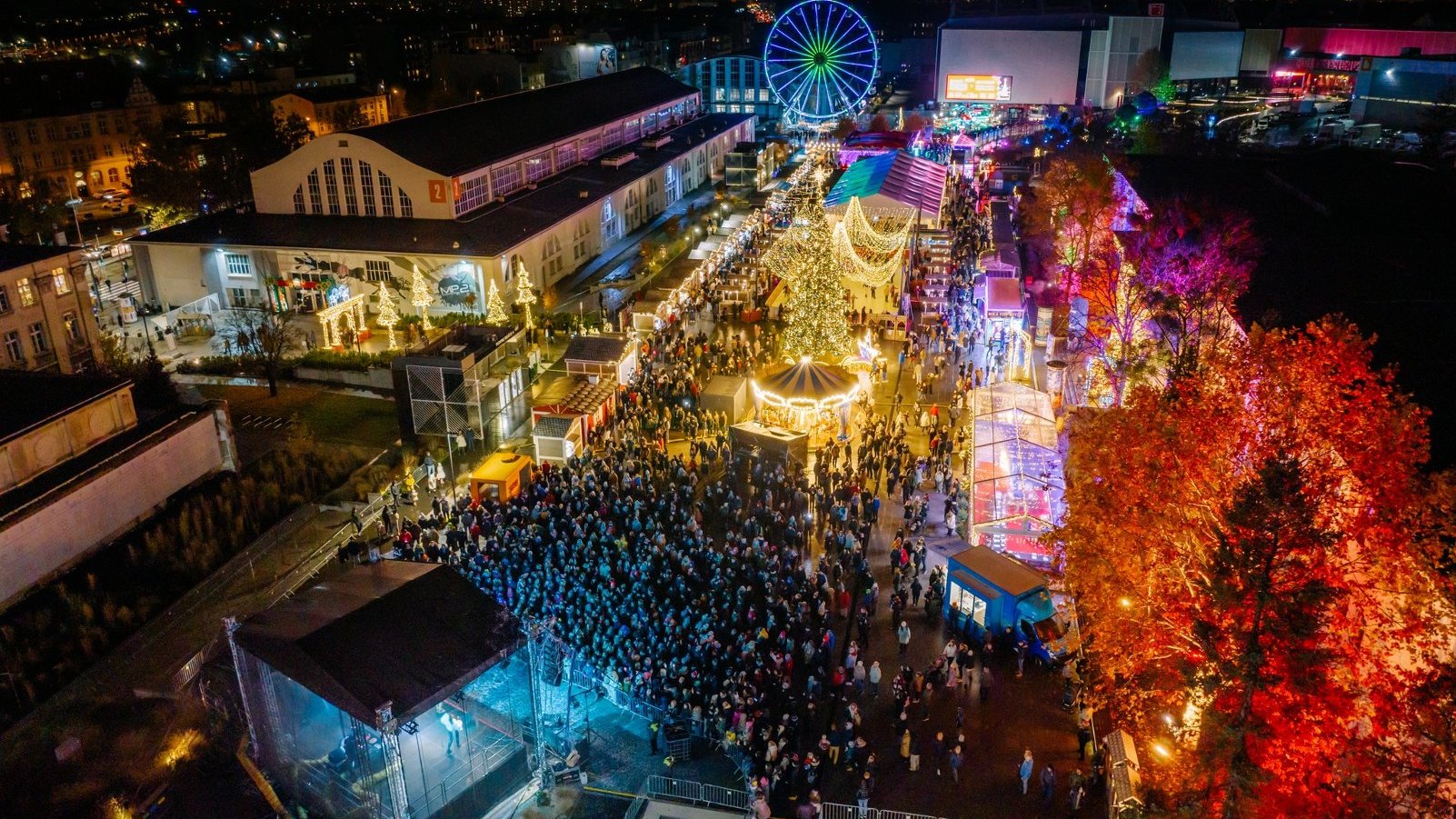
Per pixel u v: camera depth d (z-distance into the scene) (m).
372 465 46.94
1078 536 27.12
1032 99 137.62
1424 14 143.88
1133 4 142.88
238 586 37.62
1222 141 110.06
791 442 43.66
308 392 59.00
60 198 99.44
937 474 44.25
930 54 198.12
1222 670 19.36
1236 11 160.62
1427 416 23.58
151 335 67.31
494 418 50.66
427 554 37.09
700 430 48.97
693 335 64.75
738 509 40.44
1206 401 26.67
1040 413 41.44
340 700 24.00
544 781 27.38
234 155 93.44
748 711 28.70
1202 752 21.17
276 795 26.45
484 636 26.89
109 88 114.50
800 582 35.47
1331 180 59.62
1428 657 18.89
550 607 32.72
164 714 29.92
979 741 28.70
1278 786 19.83
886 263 64.94
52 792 27.02
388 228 73.50
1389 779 17.58
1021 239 78.12
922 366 57.62
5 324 52.31
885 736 29.03
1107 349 44.19
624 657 30.86
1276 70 146.38
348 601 27.14
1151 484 25.73
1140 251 42.41
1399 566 20.47
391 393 58.78
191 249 72.38
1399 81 108.44
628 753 28.72
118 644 34.31
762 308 67.81
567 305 74.56
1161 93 132.75
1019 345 56.28
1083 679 29.45
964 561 33.59
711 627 31.94
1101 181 56.78
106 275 79.69
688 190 115.12
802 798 26.58
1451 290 36.81
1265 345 26.47
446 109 88.25
